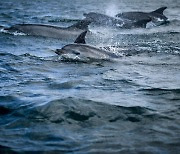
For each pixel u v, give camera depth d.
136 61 23.73
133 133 11.09
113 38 35.38
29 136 10.90
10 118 12.55
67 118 12.38
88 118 12.41
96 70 21.00
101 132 11.20
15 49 27.89
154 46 29.67
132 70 21.00
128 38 35.34
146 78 18.92
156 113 13.00
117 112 13.05
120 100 14.62
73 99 14.24
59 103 13.73
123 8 82.94
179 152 9.67
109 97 15.06
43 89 16.42
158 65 22.47
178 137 10.74
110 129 11.45
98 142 10.41
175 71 20.75
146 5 95.50
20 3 89.44
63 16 57.25
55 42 32.56
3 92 15.74
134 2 108.75
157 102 14.45
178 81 18.20
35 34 35.31
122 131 11.27
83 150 9.88
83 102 13.99
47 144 10.32
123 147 10.03
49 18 53.53
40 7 77.38
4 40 31.72
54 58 24.53
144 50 27.64
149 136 10.85
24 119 12.35
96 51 24.95
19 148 10.09
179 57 25.14
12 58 24.08
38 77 19.06
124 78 18.89
